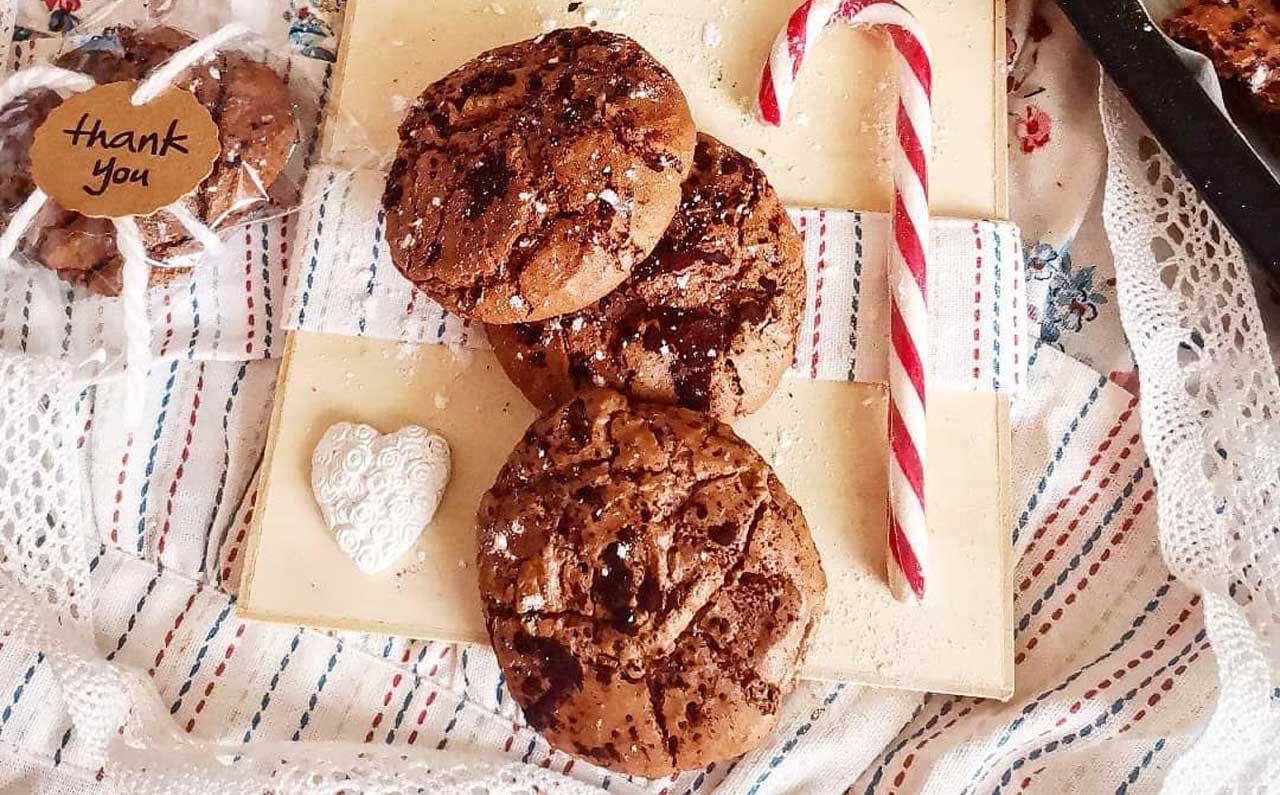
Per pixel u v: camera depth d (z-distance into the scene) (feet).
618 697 1.31
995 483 1.44
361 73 1.52
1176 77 1.41
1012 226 1.47
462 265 1.32
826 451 1.45
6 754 1.45
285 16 1.55
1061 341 1.54
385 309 1.47
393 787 1.40
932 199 1.50
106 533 1.49
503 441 1.46
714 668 1.30
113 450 1.50
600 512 1.31
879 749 1.46
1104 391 1.50
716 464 1.33
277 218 1.52
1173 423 1.45
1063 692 1.42
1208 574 1.42
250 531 1.44
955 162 1.51
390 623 1.43
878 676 1.42
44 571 1.44
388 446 1.43
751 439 1.46
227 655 1.47
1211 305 1.47
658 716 1.30
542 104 1.33
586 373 1.38
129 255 1.37
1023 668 1.47
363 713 1.47
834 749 1.45
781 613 1.31
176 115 1.38
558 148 1.31
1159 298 1.47
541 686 1.32
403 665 1.48
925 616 1.42
